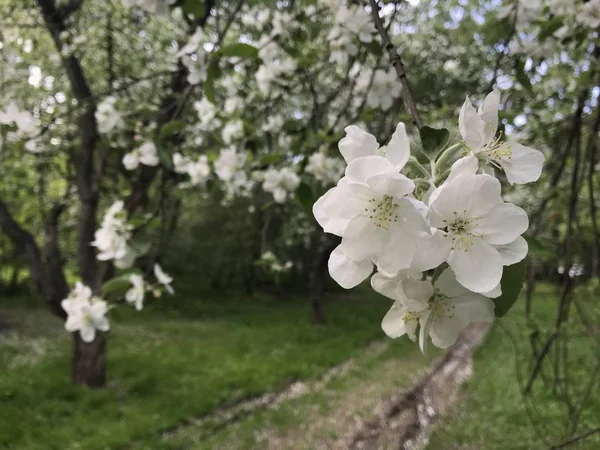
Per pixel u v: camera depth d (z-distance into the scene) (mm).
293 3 2912
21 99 4070
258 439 5391
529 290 3186
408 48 6336
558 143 3791
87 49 5273
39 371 6758
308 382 7441
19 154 4973
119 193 7340
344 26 2551
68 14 4504
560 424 4836
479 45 5336
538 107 3467
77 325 2600
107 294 2750
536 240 1207
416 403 6430
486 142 907
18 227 6105
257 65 2887
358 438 5430
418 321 971
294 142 3137
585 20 2389
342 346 9469
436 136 938
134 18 5500
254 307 14000
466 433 5176
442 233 808
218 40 2244
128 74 5664
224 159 3156
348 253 817
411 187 792
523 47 2617
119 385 6531
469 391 6648
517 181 904
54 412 5539
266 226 3971
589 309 3418
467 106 902
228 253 14133
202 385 6746
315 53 2936
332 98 3098
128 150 3109
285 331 10672
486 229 815
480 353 8523
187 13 2107
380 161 811
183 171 3295
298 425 5762
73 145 5941
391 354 8945
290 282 16562
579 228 3137
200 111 3391
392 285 934
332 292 17625
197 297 14805
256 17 3271
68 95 5551
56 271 6148
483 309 928
